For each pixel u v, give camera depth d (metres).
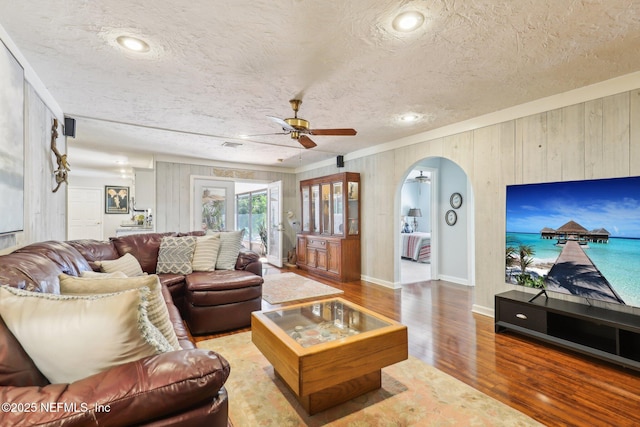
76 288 1.26
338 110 3.29
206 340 2.84
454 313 3.53
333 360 1.69
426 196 9.08
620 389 1.99
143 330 0.98
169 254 3.50
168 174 5.90
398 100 3.00
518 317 2.80
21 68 2.04
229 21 1.75
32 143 2.34
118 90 2.75
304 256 6.40
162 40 1.95
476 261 3.52
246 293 3.16
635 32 1.86
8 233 1.80
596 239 2.55
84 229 8.20
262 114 3.43
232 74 2.43
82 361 0.94
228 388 2.05
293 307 2.49
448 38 1.93
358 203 5.41
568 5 1.62
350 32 1.86
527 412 1.77
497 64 2.27
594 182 2.57
